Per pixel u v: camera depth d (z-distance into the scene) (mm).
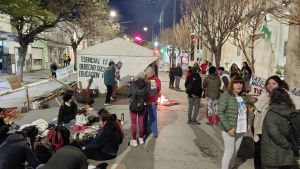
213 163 4672
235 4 10867
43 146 4188
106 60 11664
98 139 4078
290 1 6168
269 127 3406
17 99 10836
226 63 20219
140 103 5215
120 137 4383
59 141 4246
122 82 11773
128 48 11742
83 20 24328
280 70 12047
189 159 4832
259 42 13500
